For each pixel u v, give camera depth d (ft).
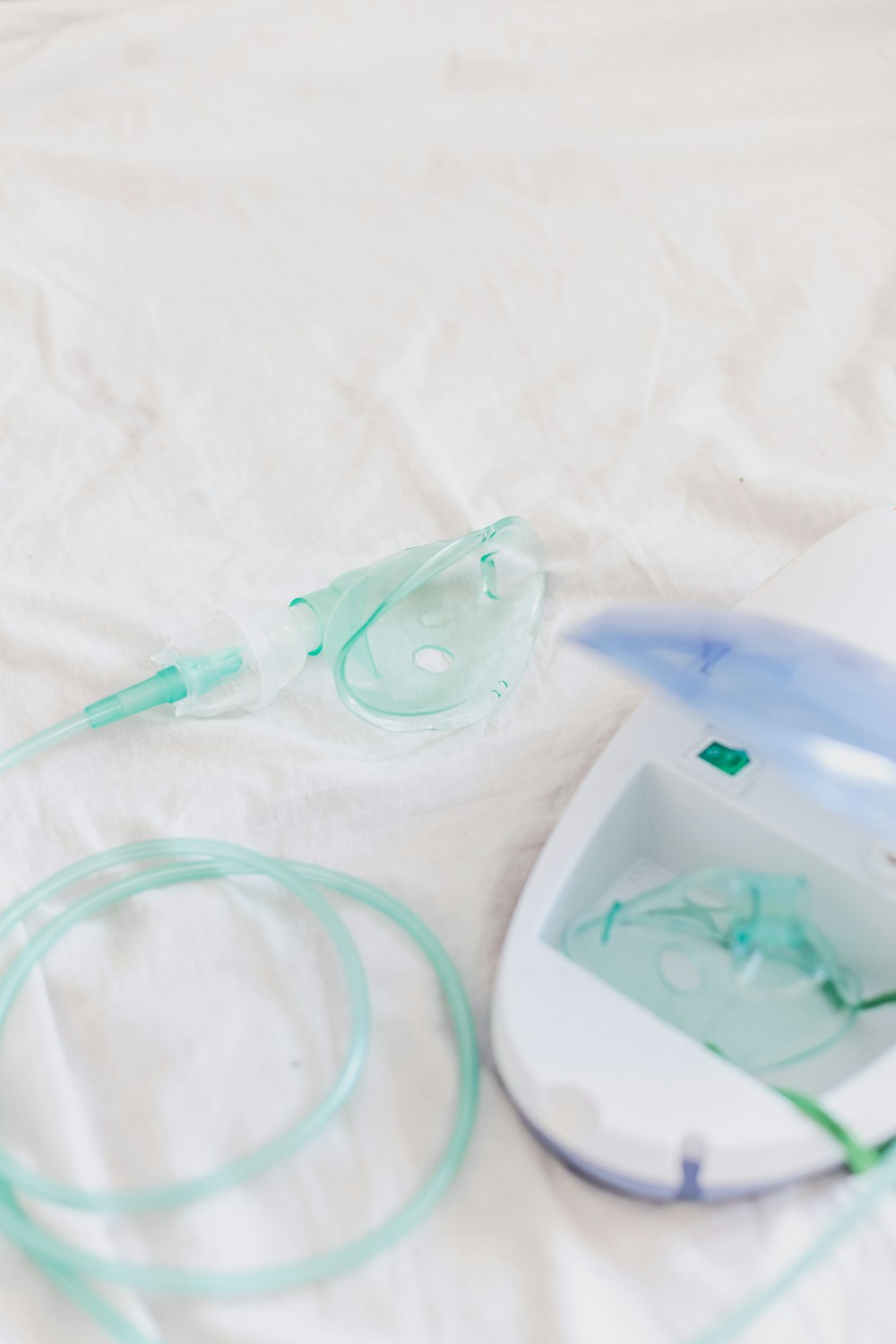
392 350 3.52
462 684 2.65
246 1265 1.81
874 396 3.35
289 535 3.04
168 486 3.15
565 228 3.92
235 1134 1.96
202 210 3.94
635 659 2.11
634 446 3.23
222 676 2.58
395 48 4.37
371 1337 1.74
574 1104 1.81
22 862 2.38
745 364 3.50
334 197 4.00
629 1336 1.74
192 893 2.29
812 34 4.46
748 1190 1.84
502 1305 1.77
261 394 3.40
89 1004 2.13
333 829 2.45
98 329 3.58
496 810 2.47
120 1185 1.90
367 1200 1.88
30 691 2.66
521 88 4.36
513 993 1.92
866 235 3.83
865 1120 1.79
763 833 2.10
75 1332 1.74
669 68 4.40
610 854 2.19
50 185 3.92
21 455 3.20
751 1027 1.98
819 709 2.04
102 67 4.34
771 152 4.09
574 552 3.01
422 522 3.08
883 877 2.00
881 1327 1.77
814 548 2.48
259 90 4.26
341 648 2.56
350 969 2.11
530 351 3.55
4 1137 1.92
